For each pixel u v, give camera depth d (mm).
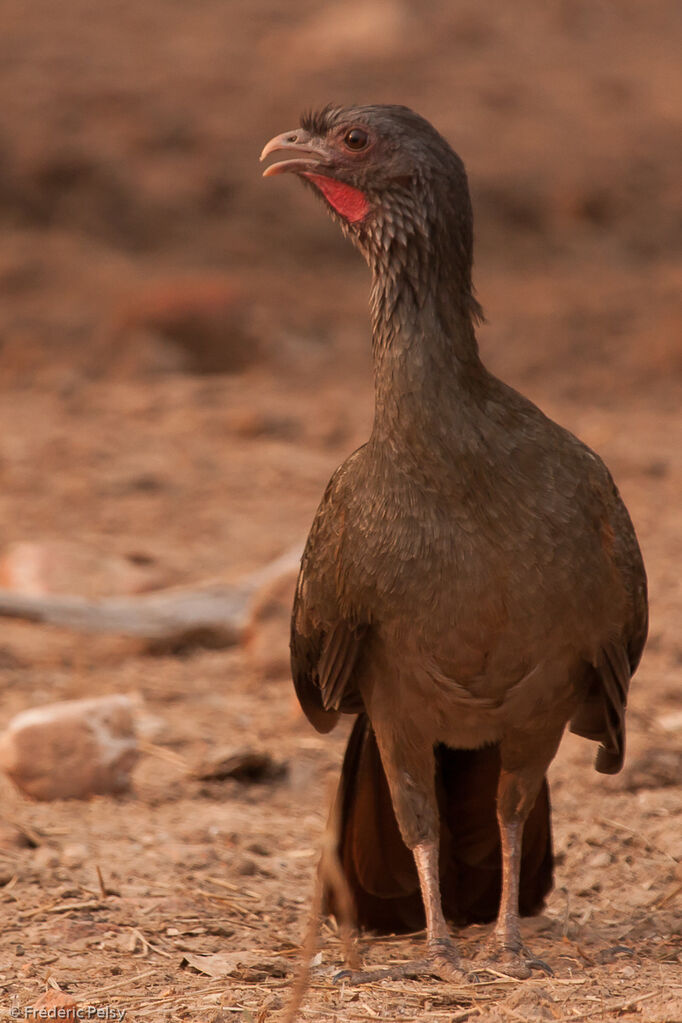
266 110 63844
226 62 67688
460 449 10555
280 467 32156
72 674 20469
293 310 47781
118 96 63094
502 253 57875
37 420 35844
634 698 18672
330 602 11555
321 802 15938
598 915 12555
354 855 12016
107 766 15859
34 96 62219
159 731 18000
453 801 12094
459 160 11133
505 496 10516
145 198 57531
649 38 76188
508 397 10992
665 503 29328
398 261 10938
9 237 53938
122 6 72812
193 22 72000
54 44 67375
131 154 59688
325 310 48219
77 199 57281
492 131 65000
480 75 69062
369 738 11984
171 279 49531
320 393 40531
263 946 11672
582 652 10938
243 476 31406
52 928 11836
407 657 10867
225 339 43625
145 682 20172
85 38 68500
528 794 11406
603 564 10828
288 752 17422
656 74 72000
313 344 45438
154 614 22062
